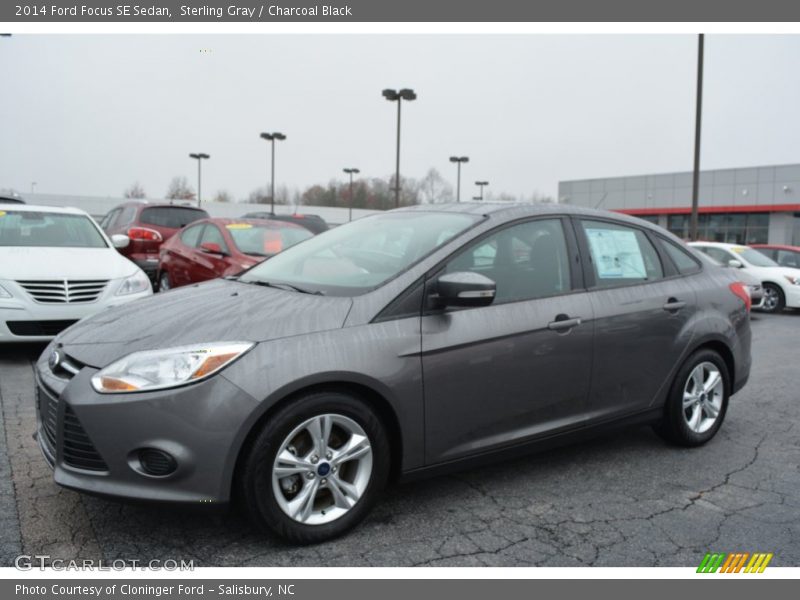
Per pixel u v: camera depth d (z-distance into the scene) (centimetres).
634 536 314
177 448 263
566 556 293
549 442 367
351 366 290
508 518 329
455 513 333
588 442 452
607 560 291
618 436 467
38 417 320
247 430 270
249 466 274
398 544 298
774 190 3881
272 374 274
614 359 387
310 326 294
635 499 356
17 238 705
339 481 297
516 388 346
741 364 462
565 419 372
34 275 610
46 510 317
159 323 304
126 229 1188
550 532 315
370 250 366
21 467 366
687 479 387
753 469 405
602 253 400
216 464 267
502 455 349
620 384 393
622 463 411
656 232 441
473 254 344
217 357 271
